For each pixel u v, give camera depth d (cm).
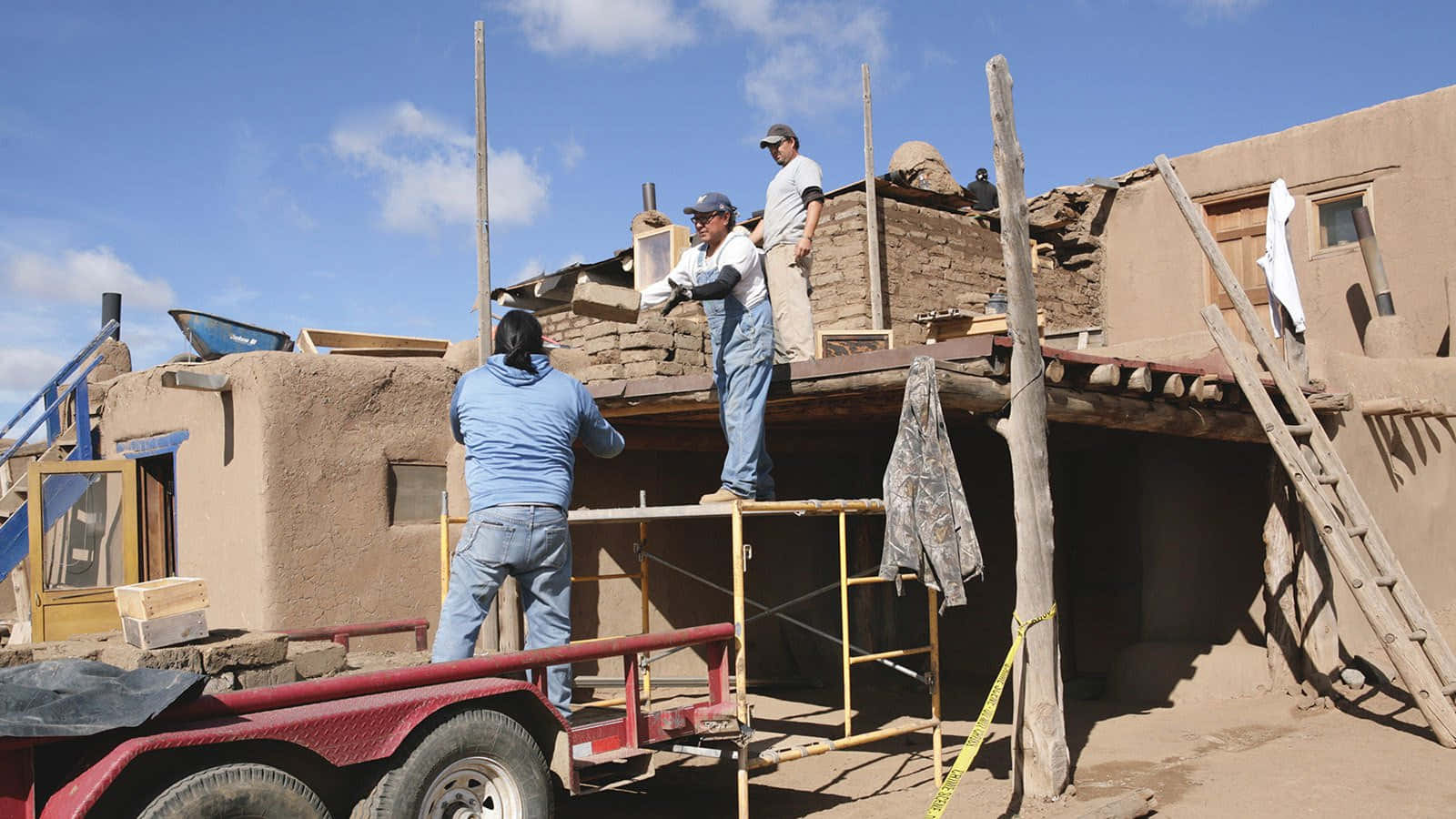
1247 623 940
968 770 687
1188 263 1455
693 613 943
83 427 935
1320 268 1342
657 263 1184
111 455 945
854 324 1170
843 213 1201
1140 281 1502
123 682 350
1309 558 850
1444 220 1250
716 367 620
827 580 1065
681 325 954
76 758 338
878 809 596
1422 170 1270
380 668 543
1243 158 1411
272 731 361
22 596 816
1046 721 591
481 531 479
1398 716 769
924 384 562
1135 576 1026
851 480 1088
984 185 1445
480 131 816
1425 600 1011
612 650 475
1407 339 1230
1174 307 1466
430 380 812
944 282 1281
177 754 348
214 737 349
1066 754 599
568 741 457
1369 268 1280
